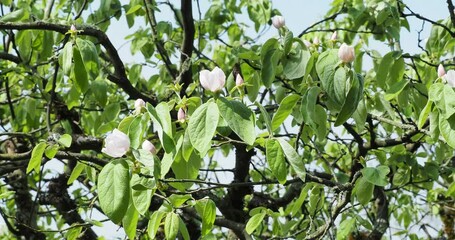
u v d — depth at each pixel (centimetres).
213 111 338
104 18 715
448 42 584
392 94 450
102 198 332
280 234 650
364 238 721
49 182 741
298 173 352
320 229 529
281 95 512
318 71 364
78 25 534
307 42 452
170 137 347
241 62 536
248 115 340
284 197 693
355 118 454
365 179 485
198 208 430
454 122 364
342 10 657
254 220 489
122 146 346
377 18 602
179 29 774
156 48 745
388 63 504
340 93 360
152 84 724
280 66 504
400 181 587
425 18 581
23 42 555
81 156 533
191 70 632
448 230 851
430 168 573
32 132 620
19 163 627
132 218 376
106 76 601
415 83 509
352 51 360
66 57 430
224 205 650
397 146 588
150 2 718
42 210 974
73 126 683
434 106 388
